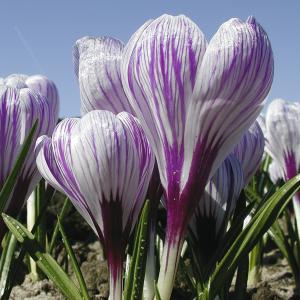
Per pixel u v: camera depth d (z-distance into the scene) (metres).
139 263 0.21
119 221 0.22
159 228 0.30
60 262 0.42
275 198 0.23
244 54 0.19
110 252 0.22
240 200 0.26
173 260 0.21
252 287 0.38
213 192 0.25
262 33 0.20
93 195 0.21
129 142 0.21
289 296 0.37
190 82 0.20
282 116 0.36
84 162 0.21
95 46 0.24
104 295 0.35
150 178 0.23
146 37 0.20
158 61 0.20
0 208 0.24
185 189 0.21
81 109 0.25
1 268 0.29
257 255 0.39
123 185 0.21
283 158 0.36
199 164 0.21
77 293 0.23
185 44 0.20
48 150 0.23
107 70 0.24
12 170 0.24
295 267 0.37
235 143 0.21
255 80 0.20
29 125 0.25
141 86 0.21
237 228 0.24
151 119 0.21
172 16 0.20
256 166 0.28
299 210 0.37
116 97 0.24
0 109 0.24
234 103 0.20
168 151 0.21
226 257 0.22
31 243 0.24
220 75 0.20
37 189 0.37
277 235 0.38
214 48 0.20
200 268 0.26
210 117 0.20
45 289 0.37
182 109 0.20
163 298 0.21
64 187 0.22
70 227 0.47
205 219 0.26
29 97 0.25
